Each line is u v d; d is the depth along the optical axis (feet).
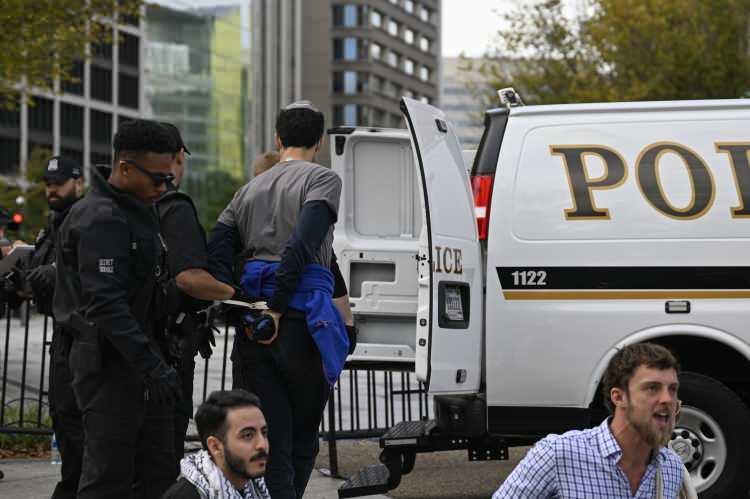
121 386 16.58
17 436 31.48
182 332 18.70
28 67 56.70
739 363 23.98
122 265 16.42
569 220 23.32
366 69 456.04
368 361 30.35
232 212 19.80
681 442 23.30
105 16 60.39
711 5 89.40
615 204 23.32
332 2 457.27
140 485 17.49
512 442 24.30
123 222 16.53
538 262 23.21
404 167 30.68
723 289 23.09
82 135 276.00
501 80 110.83
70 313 16.72
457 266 22.82
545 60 108.47
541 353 23.08
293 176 19.31
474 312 23.25
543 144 23.72
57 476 27.22
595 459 12.69
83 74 274.77
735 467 23.08
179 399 16.31
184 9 305.73
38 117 263.70
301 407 19.11
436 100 514.68
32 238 72.59
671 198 23.31
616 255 23.16
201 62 311.27
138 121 16.70
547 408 23.13
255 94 345.10
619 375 12.69
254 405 13.50
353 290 30.50
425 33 501.97
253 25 339.57
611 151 23.63
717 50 89.61
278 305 18.45
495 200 23.49
